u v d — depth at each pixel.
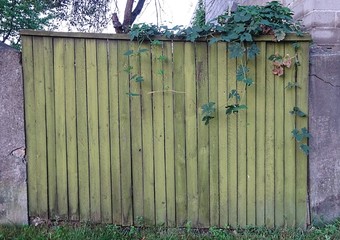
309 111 3.16
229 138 3.20
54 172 3.22
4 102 3.15
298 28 3.21
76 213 3.25
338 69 3.13
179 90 3.17
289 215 3.22
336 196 3.20
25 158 3.21
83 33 3.12
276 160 3.20
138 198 3.24
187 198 3.24
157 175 3.23
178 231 3.22
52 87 3.16
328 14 3.47
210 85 3.16
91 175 3.23
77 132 3.20
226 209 3.24
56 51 3.14
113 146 3.21
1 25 8.59
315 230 3.14
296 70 3.13
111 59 3.16
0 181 3.21
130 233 3.16
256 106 3.17
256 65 3.14
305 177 3.20
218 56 3.14
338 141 3.17
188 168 3.22
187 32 3.10
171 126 3.20
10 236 3.04
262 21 3.01
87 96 3.18
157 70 3.16
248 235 3.13
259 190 3.22
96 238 3.01
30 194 3.23
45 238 3.01
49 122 3.18
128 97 3.18
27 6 8.64
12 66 3.14
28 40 3.12
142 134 3.20
